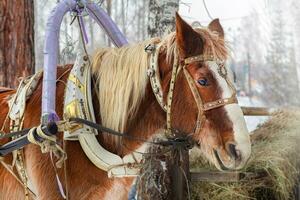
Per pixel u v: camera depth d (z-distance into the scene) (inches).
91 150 113.3
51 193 115.6
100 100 119.7
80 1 126.0
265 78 732.7
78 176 116.3
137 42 123.1
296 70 658.2
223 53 108.5
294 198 186.4
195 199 170.1
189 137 112.3
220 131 105.3
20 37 241.9
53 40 118.4
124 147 117.9
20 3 241.4
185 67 109.1
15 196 126.3
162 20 246.1
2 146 120.2
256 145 189.5
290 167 183.0
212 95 106.3
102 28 134.3
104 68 120.7
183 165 167.0
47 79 115.4
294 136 195.5
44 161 116.7
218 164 106.9
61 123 112.2
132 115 117.3
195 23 116.9
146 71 115.3
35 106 123.6
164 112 115.0
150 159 135.9
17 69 241.3
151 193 155.5
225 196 169.0
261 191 175.9
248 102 533.6
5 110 131.5
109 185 116.1
